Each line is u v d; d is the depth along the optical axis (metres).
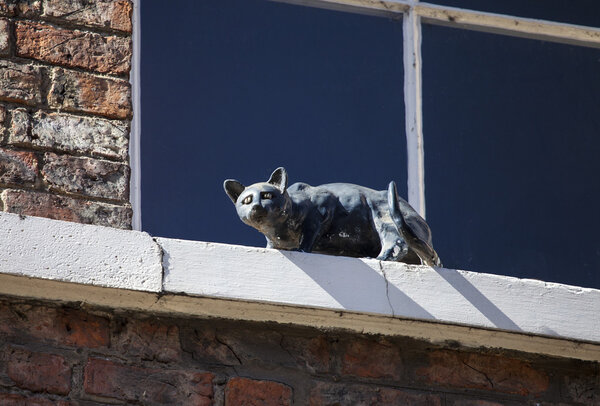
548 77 9.48
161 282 7.34
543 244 9.07
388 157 8.97
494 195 9.09
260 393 7.53
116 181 7.84
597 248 9.16
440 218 8.95
